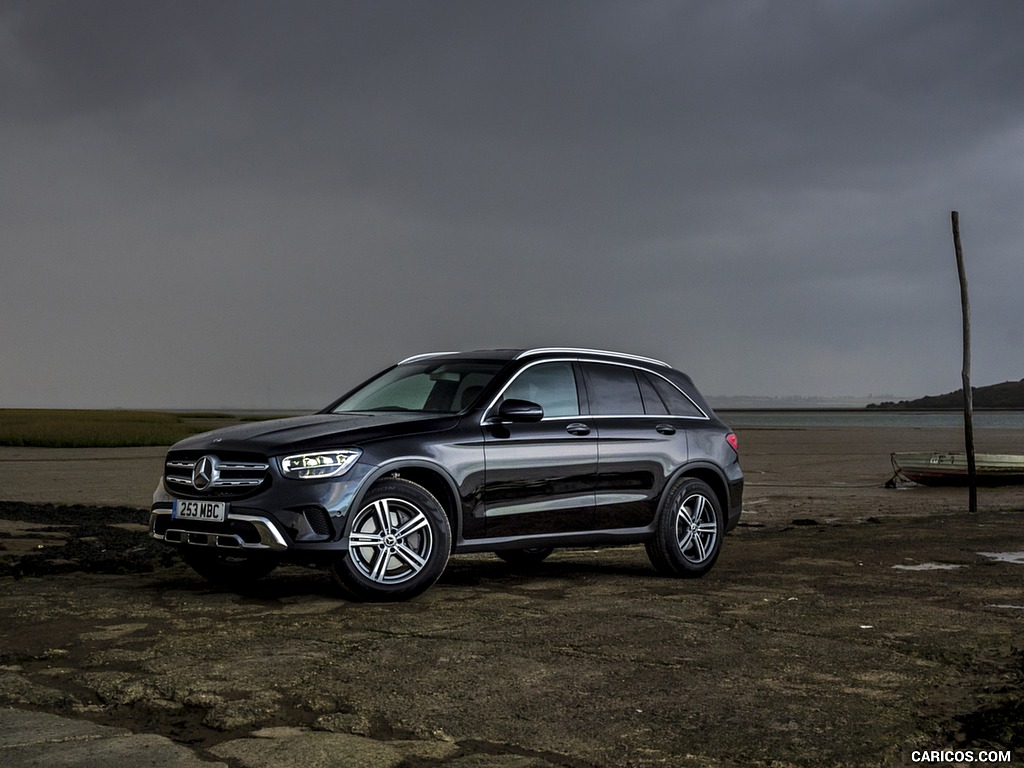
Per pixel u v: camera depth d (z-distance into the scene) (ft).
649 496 24.98
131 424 180.45
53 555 29.40
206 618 19.08
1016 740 12.15
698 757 11.55
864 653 16.53
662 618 19.29
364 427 21.39
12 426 156.87
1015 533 35.32
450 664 15.62
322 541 20.21
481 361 24.38
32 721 12.85
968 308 46.14
